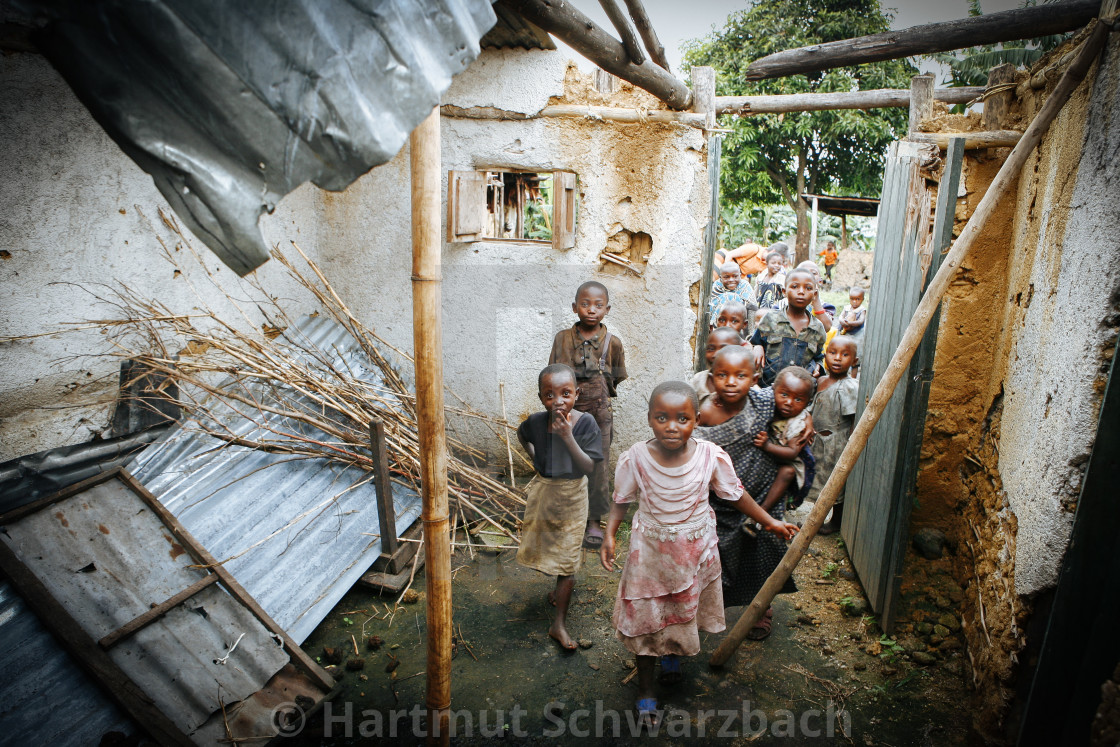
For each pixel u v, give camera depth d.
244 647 2.41
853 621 2.98
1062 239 2.14
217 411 3.32
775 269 7.20
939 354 3.21
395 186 4.01
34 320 2.70
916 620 2.92
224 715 2.18
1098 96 1.91
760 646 2.82
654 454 2.27
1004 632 2.19
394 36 1.39
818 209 11.23
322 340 4.04
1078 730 1.59
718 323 4.13
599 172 3.85
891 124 13.55
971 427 3.22
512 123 3.82
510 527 3.39
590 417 2.50
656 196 3.85
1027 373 2.42
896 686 2.57
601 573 3.31
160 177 1.35
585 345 3.34
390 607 3.04
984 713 2.26
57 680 2.01
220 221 1.36
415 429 3.50
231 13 1.29
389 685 2.55
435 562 1.90
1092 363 1.74
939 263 2.41
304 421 3.42
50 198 2.72
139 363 3.04
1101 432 1.59
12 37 2.52
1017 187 2.96
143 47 1.28
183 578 2.49
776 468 2.62
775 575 2.49
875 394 2.30
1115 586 1.54
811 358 4.21
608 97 3.77
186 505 2.85
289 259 4.00
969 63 11.02
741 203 15.30
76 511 2.47
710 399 2.65
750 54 13.87
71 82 1.30
